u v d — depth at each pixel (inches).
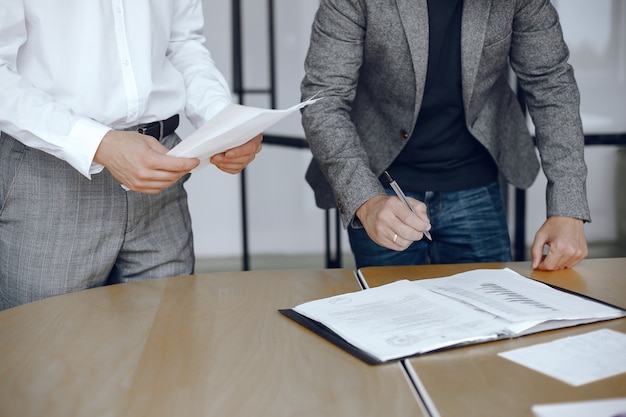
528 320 44.6
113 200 59.0
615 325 45.4
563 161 64.1
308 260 148.9
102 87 57.5
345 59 64.1
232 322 47.8
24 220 58.2
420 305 47.9
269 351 42.5
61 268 58.4
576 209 61.4
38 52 55.7
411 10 62.7
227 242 148.9
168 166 49.6
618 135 134.0
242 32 142.8
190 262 66.0
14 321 48.3
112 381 38.6
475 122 69.4
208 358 41.5
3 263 59.6
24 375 39.5
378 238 55.9
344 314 47.1
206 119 62.0
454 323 44.5
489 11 63.7
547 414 32.4
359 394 36.5
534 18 64.7
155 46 60.1
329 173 61.5
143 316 49.1
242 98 144.3
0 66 52.7
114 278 64.2
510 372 38.4
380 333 43.5
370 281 56.4
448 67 66.6
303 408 35.1
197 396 36.6
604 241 137.8
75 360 41.5
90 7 55.9
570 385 36.6
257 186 147.3
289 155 145.8
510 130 73.5
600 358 39.8
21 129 52.8
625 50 131.3
